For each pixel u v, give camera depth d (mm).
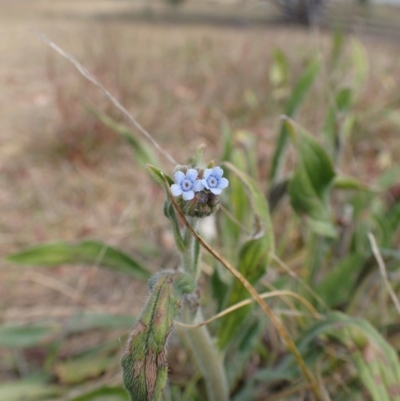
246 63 589
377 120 456
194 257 125
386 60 667
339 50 324
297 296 169
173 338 217
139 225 324
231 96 521
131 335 101
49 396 202
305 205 186
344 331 155
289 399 196
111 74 479
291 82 511
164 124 475
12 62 686
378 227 239
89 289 278
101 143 412
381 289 214
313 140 180
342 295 202
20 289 279
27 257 197
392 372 144
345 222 251
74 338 241
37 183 377
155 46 754
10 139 439
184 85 562
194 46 689
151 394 98
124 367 99
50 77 481
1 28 969
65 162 402
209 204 104
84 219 337
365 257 201
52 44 162
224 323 158
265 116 491
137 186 374
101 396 169
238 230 216
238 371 189
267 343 225
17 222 335
